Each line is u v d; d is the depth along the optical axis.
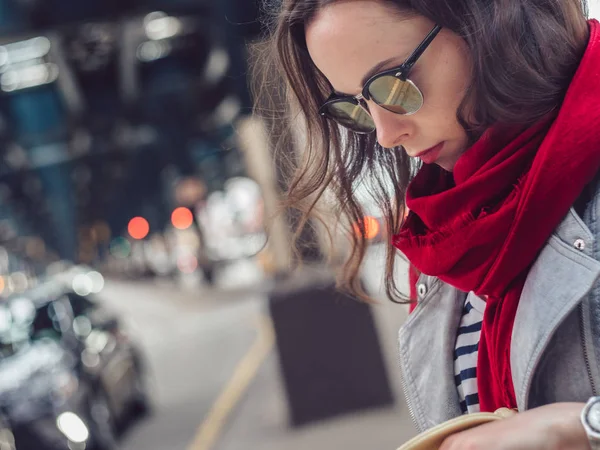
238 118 6.76
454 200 0.96
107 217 45.94
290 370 6.56
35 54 17.72
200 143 30.61
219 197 33.97
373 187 1.24
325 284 6.61
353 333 6.55
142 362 8.48
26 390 5.54
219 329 15.55
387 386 6.54
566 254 0.87
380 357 6.55
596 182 0.89
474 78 0.92
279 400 6.71
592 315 0.87
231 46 6.12
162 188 43.00
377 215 1.28
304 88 1.14
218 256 29.02
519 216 0.89
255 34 4.15
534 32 0.92
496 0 0.90
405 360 1.19
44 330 6.54
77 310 7.22
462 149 1.00
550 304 0.88
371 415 6.36
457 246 0.94
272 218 1.36
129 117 21.09
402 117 0.98
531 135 0.92
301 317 6.60
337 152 1.19
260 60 1.27
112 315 8.07
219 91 19.53
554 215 0.88
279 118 1.26
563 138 0.87
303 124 1.21
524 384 0.90
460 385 1.12
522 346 0.90
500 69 0.90
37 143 21.11
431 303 1.16
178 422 7.89
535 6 0.93
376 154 1.23
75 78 18.47
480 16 0.90
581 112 0.88
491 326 0.99
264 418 7.18
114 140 24.75
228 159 33.47
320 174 1.19
